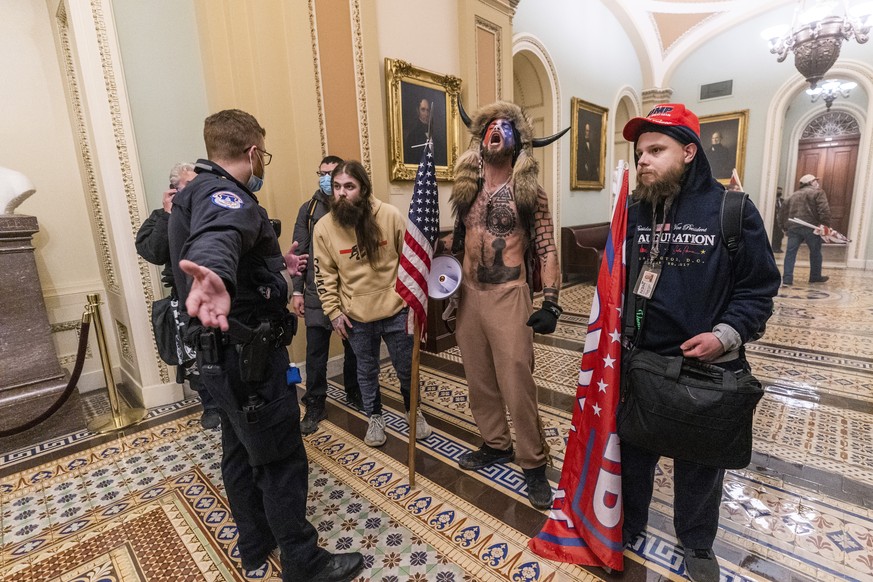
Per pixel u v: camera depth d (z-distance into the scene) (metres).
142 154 3.06
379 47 3.91
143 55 3.03
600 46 7.79
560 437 2.52
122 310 3.19
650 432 1.28
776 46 6.44
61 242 3.52
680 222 1.34
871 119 7.77
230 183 1.27
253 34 3.10
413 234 1.97
